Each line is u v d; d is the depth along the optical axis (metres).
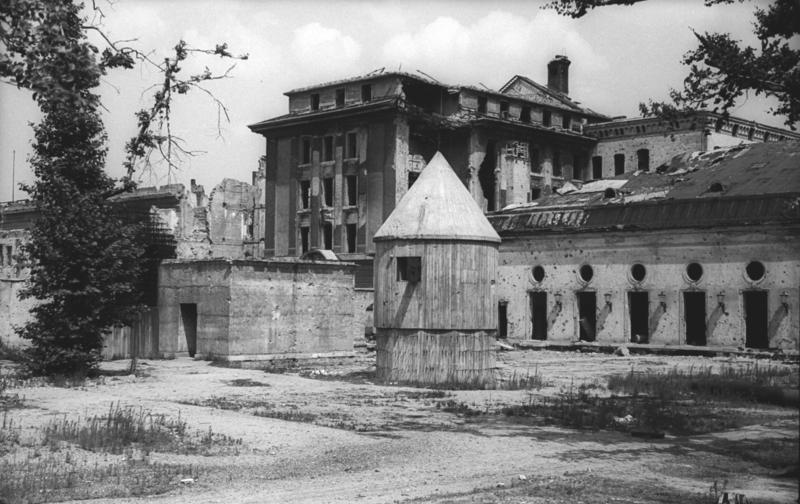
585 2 18.95
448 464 15.36
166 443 16.94
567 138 71.69
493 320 30.28
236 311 36.41
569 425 20.59
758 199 46.25
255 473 14.41
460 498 12.52
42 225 30.20
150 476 13.99
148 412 21.11
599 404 24.77
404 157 63.81
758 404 25.44
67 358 29.81
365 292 48.41
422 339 29.55
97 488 13.09
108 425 17.67
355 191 66.75
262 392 26.91
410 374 29.59
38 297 30.34
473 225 30.00
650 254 50.12
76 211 30.06
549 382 31.44
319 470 14.70
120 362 37.31
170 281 39.03
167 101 20.34
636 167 70.75
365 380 30.91
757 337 48.88
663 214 49.81
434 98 68.12
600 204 52.78
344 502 12.23
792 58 17.30
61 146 30.66
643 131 70.19
